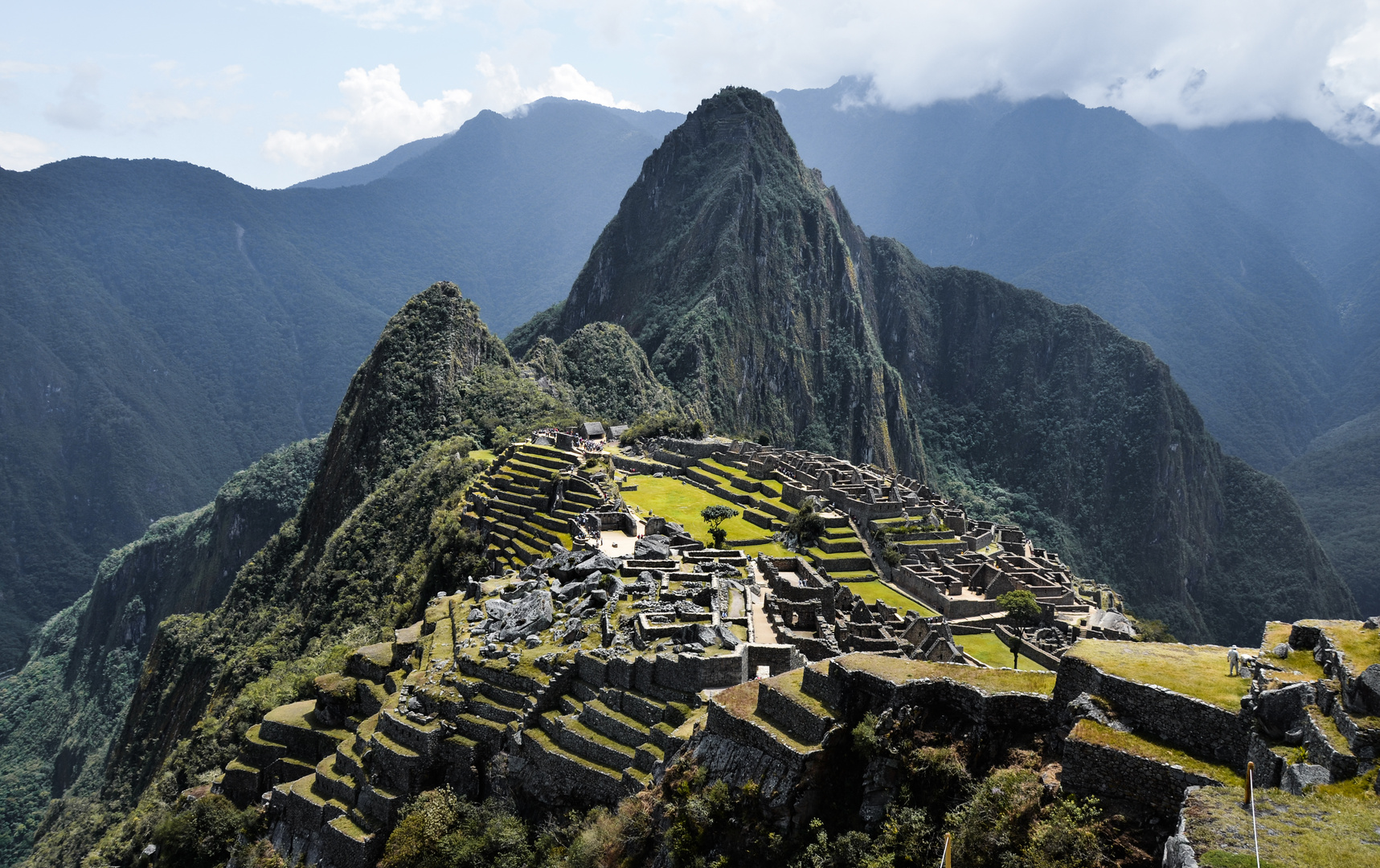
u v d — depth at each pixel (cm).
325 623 13712
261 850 4981
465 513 11919
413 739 4484
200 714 13638
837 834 2506
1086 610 10425
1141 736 2127
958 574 11081
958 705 2489
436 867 3906
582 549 6644
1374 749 1802
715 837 2723
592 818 3488
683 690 3756
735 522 12169
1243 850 1688
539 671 4447
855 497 13088
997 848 2139
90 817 13238
